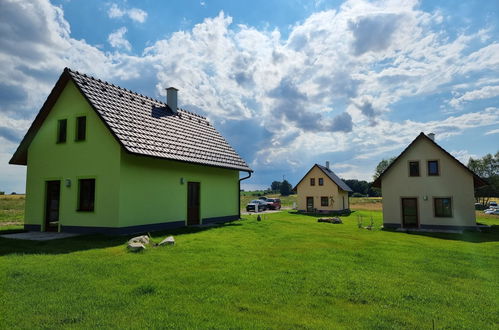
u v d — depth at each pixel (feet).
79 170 46.52
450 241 52.44
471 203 72.33
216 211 65.21
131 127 47.29
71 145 47.65
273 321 16.06
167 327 15.06
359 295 20.17
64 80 47.85
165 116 60.03
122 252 30.83
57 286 20.34
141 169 46.88
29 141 51.75
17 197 168.55
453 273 26.78
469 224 72.13
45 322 15.31
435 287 22.39
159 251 31.65
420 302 19.43
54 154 49.08
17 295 18.66
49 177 49.06
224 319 16.08
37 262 26.08
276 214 116.47
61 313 16.34
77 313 16.38
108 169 44.04
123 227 43.21
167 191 51.98
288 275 24.12
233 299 18.92
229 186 70.59
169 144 52.31
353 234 54.39
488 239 56.75
